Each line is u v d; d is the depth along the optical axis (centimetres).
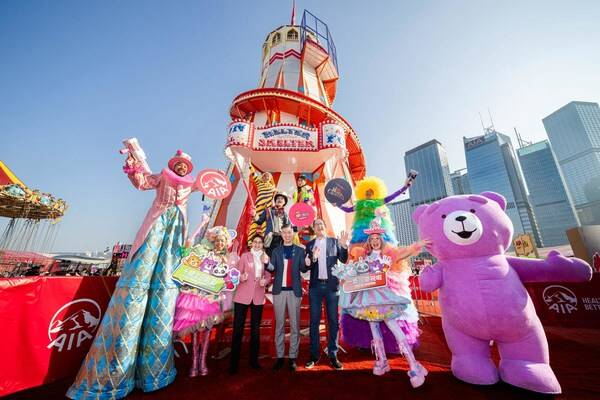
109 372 302
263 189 724
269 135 840
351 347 528
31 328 329
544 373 299
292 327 414
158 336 340
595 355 453
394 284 383
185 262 390
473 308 326
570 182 17488
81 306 384
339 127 858
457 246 352
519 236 1636
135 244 363
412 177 530
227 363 434
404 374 376
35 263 2042
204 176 448
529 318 311
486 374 325
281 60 1420
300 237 779
